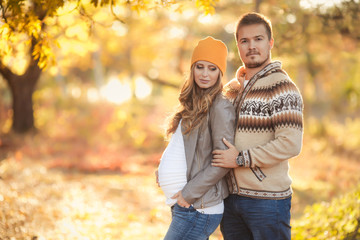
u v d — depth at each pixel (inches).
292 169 550.0
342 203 205.3
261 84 122.2
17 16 160.6
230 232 133.3
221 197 124.0
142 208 321.7
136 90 1195.3
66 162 535.2
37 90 885.8
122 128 775.7
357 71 812.6
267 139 120.3
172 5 169.0
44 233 203.3
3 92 893.8
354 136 731.4
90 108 877.8
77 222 245.4
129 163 575.5
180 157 124.1
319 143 719.7
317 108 1317.7
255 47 124.3
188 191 117.9
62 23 212.5
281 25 335.9
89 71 1326.3
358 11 311.6
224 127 118.0
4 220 196.5
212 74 123.4
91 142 688.4
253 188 121.6
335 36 394.9
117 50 833.5
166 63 994.7
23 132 657.0
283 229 122.6
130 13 667.4
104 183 422.0
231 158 116.4
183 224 120.5
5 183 298.2
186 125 123.1
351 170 526.9
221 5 377.4
